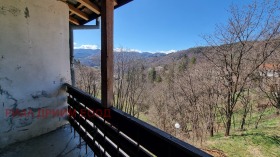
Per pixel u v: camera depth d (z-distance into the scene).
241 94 11.66
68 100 3.18
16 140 2.50
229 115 11.25
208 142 10.56
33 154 2.21
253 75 10.76
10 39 2.35
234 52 10.70
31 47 2.58
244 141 9.38
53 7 2.85
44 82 2.79
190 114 14.39
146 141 1.30
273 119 11.09
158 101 18.06
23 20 2.46
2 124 2.35
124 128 1.55
